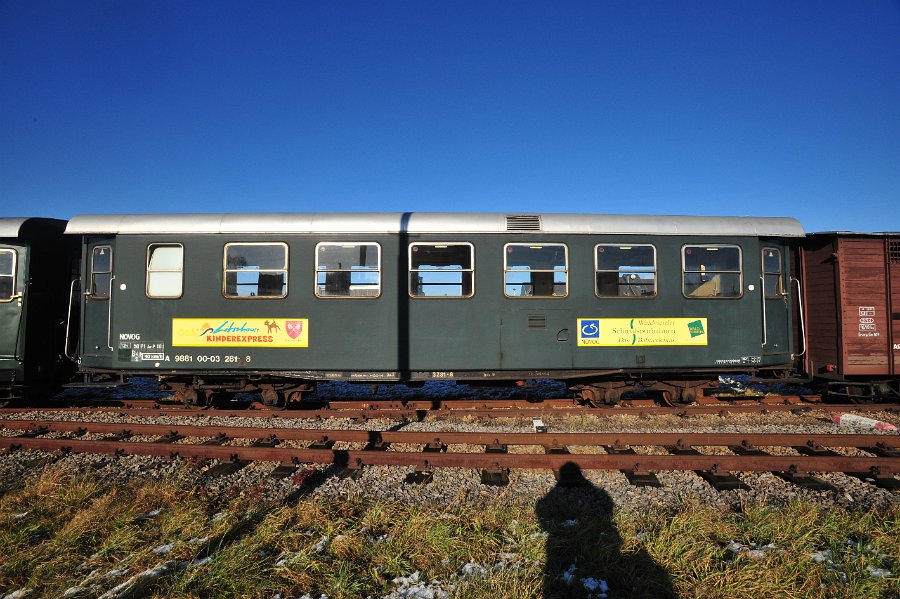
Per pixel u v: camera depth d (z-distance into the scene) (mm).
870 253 7867
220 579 3107
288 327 7562
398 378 7598
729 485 4762
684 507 4281
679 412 7629
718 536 3688
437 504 4355
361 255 7617
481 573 3170
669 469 5188
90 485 4594
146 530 3826
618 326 7656
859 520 3852
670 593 3004
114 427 6613
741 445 5922
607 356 7645
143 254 7598
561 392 9789
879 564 3305
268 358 7555
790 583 3072
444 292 7613
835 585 3053
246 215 7684
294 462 5418
